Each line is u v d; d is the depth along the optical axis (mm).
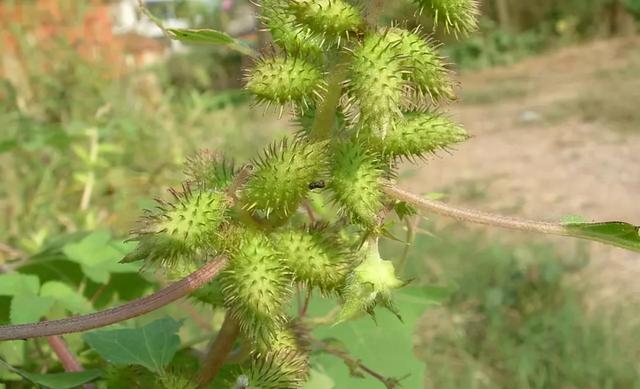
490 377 352
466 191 656
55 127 485
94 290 248
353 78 131
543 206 613
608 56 1347
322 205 165
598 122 865
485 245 499
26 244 309
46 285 219
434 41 138
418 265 444
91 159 408
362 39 135
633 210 592
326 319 205
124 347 170
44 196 403
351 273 140
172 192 142
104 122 480
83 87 553
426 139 141
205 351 205
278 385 154
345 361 195
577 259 464
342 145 140
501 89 1164
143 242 136
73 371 184
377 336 224
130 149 485
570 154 759
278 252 144
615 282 447
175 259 137
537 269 432
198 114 662
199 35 159
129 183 441
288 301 144
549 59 1418
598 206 604
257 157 147
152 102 641
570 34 1536
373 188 137
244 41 163
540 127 885
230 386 162
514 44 1500
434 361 360
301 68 138
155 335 173
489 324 397
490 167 737
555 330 372
